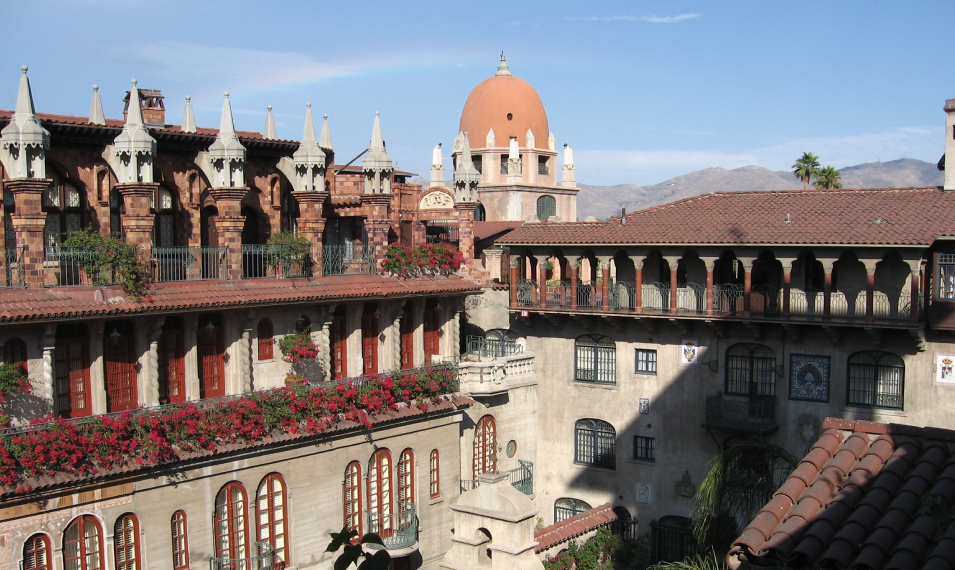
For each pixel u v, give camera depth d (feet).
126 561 92.48
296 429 106.32
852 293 130.93
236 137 110.93
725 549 93.50
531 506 66.85
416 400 124.88
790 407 135.03
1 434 85.25
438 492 129.49
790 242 127.13
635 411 148.36
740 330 138.31
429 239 175.94
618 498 150.10
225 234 110.32
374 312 129.80
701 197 151.12
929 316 123.65
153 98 123.34
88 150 105.91
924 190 132.98
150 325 100.78
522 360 153.07
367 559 30.66
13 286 93.25
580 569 125.08
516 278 166.40
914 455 56.85
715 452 140.87
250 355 111.55
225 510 101.86
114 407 99.35
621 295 147.74
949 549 45.70
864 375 129.90
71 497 87.30
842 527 50.11
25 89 92.17
